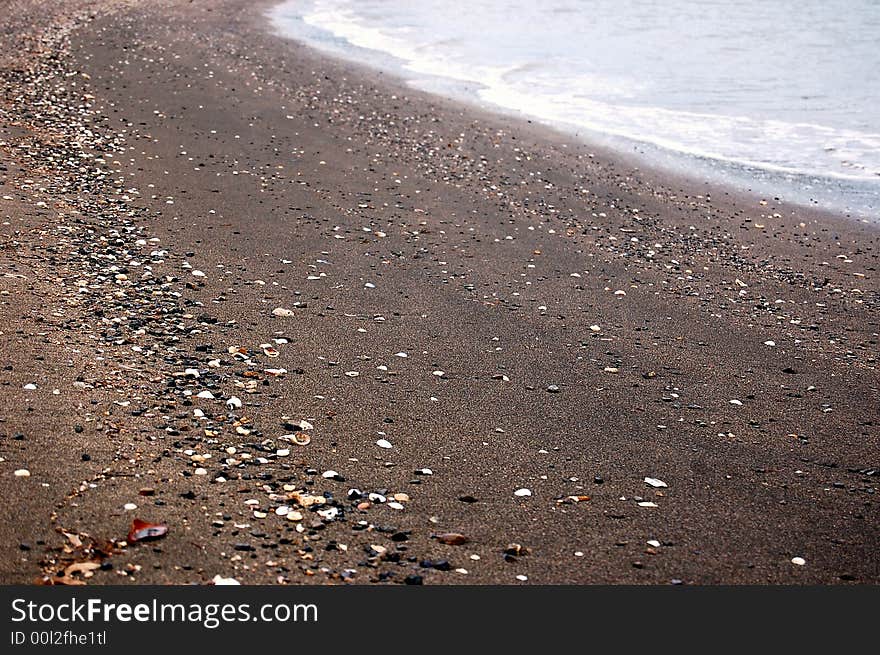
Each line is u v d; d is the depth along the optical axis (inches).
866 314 483.2
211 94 811.4
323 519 269.1
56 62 868.6
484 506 285.9
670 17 1470.2
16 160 575.5
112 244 470.3
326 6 1508.4
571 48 1201.4
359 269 479.2
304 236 515.8
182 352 366.0
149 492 269.0
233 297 427.2
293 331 400.2
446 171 669.9
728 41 1267.2
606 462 319.0
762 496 305.3
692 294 493.4
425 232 544.7
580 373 388.2
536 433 335.3
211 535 254.7
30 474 269.3
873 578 265.1
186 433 305.9
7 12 1152.8
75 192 538.6
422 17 1432.1
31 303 385.4
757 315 472.1
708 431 347.9
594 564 262.1
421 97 901.2
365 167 658.8
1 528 245.1
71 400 313.9
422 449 316.5
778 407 372.5
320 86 898.1
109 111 722.8
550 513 285.3
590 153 754.2
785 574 264.4
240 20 1283.2
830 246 585.3
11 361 334.0
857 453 338.3
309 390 349.7
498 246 535.5
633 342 425.4
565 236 563.8
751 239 589.9
